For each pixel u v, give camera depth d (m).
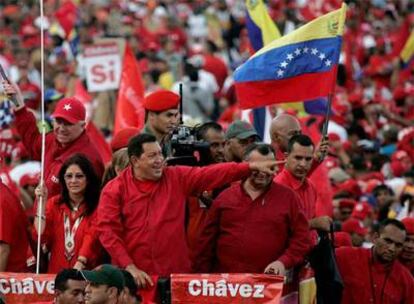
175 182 29.20
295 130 32.22
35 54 68.44
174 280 28.41
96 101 50.59
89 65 48.69
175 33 77.44
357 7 81.06
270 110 38.25
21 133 32.94
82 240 30.02
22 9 81.31
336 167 44.03
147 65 65.38
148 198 29.03
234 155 32.16
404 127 55.97
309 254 30.08
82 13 76.56
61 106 32.03
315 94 31.44
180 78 61.84
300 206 29.73
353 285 31.41
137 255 28.92
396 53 65.12
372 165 47.72
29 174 40.34
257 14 37.12
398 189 43.94
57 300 27.16
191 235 30.64
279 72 31.38
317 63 31.34
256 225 29.45
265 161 29.08
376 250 31.33
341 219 38.69
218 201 29.69
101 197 29.17
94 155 32.25
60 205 30.33
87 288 26.92
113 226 28.95
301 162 30.56
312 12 69.19
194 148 31.03
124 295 27.09
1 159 37.62
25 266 30.83
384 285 31.39
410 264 32.84
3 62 67.56
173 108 31.78
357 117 56.09
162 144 31.88
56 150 32.22
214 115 59.12
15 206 30.45
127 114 40.19
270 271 29.00
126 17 77.81
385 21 77.94
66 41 70.19
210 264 29.89
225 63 67.88
